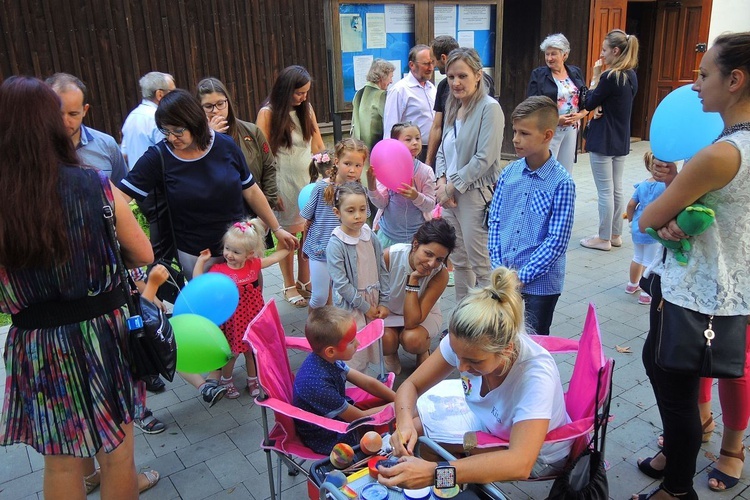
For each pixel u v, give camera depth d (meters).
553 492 1.99
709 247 2.01
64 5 5.43
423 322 3.43
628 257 5.55
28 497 2.70
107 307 1.95
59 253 1.77
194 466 2.88
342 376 2.55
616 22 9.20
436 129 4.96
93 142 3.36
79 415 1.92
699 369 2.06
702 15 9.77
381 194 4.00
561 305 4.53
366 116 5.76
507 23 9.27
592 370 2.11
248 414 3.32
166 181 3.13
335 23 6.57
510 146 9.75
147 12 5.83
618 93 5.23
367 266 3.30
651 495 2.47
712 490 2.58
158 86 4.10
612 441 2.94
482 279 4.08
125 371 2.00
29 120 1.71
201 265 3.21
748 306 2.02
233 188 3.25
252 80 6.57
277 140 4.46
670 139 2.48
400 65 7.21
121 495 2.12
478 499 1.77
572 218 2.76
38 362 1.88
